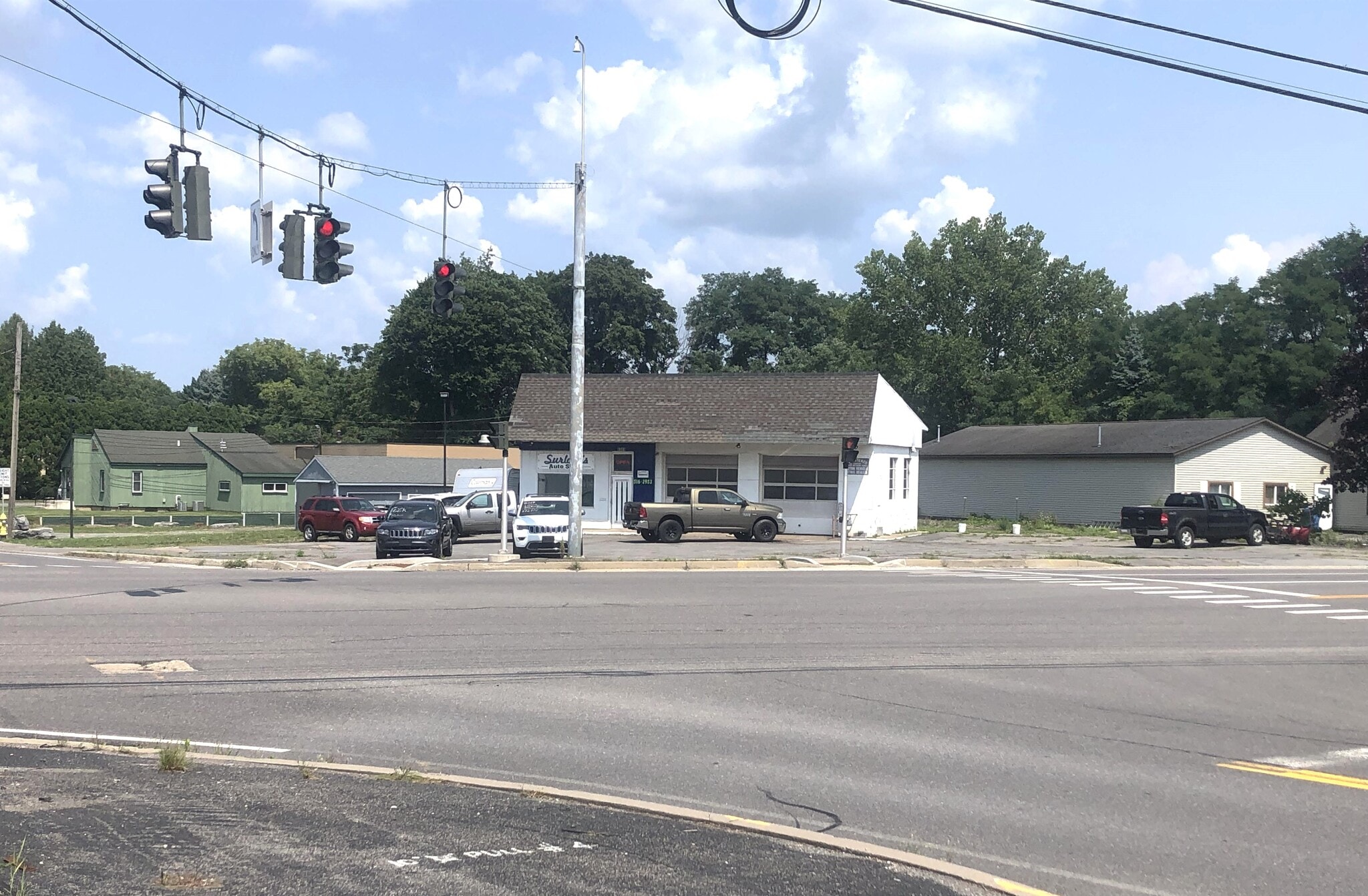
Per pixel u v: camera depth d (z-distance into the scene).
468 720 9.97
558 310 85.44
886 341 84.25
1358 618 18.20
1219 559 31.84
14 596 18.83
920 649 14.27
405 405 80.75
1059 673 12.87
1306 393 63.22
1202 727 10.31
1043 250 83.31
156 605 17.53
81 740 8.91
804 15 12.96
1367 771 8.84
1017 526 43.53
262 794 7.24
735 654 13.58
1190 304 71.19
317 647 13.62
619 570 26.30
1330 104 14.41
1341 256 65.44
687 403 42.16
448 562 27.06
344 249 18.62
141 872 5.62
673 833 6.66
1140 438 50.34
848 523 40.06
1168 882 6.22
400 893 5.46
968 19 13.15
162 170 15.19
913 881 5.91
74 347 123.88
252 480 76.00
